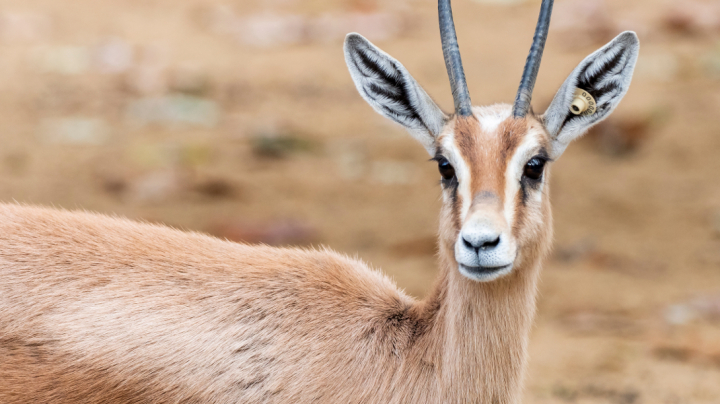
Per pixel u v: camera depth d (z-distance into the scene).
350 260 18.73
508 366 16.55
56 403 15.91
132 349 16.11
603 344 28.34
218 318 16.56
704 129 51.38
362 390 16.55
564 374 26.05
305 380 16.38
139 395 16.11
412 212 41.38
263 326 16.66
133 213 39.41
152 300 16.55
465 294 16.30
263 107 56.03
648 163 48.25
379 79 18.50
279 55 65.62
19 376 15.85
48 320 16.12
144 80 58.22
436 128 17.78
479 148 16.17
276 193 43.50
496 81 58.34
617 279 34.22
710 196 43.34
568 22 69.25
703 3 70.94
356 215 40.84
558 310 31.38
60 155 46.78
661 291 32.84
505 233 14.98
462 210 15.99
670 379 25.64
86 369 15.96
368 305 17.34
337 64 64.25
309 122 54.19
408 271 33.91
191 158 47.25
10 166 44.66
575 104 17.44
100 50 63.78
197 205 41.19
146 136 50.53
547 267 35.91
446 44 17.45
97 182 43.22
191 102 55.84
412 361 16.84
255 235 37.03
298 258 17.97
